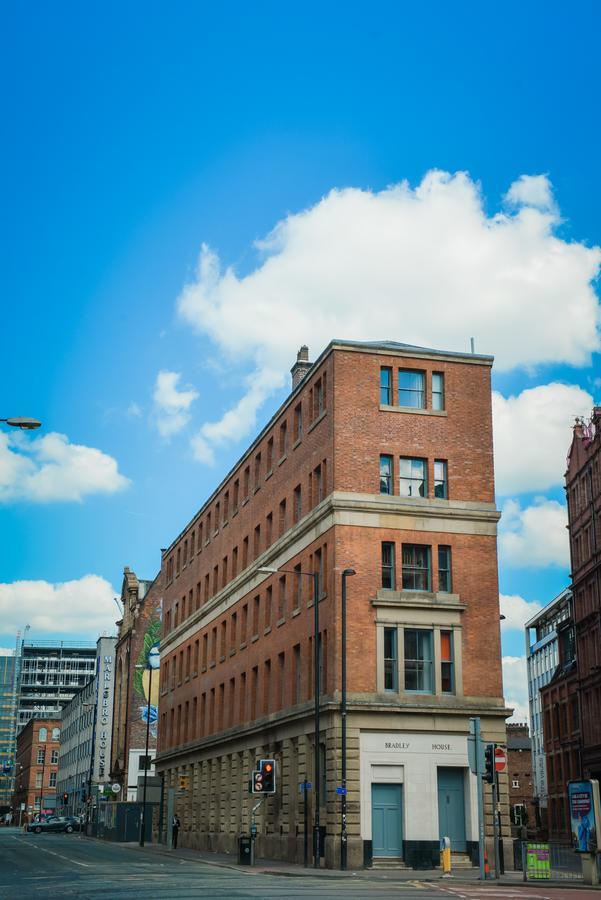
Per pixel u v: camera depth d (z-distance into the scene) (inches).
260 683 2165.4
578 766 3400.6
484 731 1718.8
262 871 1512.1
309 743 1808.6
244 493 2485.2
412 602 1740.9
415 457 1831.9
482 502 1840.6
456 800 1690.5
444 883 1243.8
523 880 1248.2
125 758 4099.4
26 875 1336.1
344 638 1614.2
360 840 1608.0
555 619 4387.3
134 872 1421.0
